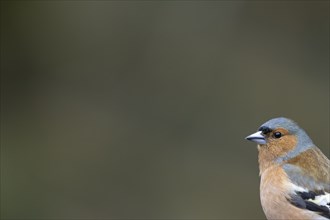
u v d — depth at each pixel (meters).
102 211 27.62
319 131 29.44
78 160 29.28
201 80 31.11
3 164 28.73
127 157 29.27
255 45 31.62
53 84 31.91
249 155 28.78
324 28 31.92
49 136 30.28
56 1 32.78
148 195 28.05
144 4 32.44
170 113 30.55
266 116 29.92
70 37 32.78
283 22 32.03
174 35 32.03
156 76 31.53
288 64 31.38
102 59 32.25
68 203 27.70
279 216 15.31
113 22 32.88
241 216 26.91
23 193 27.72
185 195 27.67
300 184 15.20
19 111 31.42
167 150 29.30
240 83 30.73
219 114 30.20
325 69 31.30
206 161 28.61
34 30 32.34
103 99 31.42
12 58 32.09
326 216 14.86
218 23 31.97
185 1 32.12
